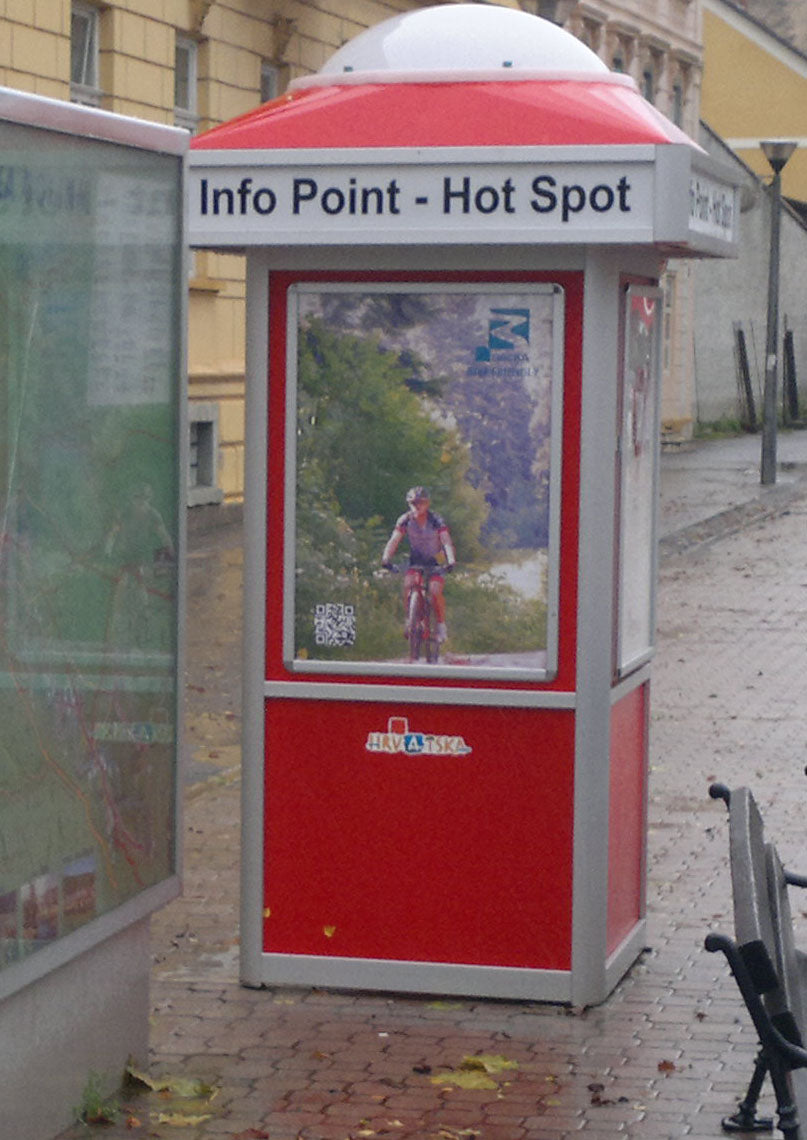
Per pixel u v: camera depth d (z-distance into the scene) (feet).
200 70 72.38
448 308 19.86
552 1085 17.72
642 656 21.43
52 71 60.54
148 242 16.85
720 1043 18.98
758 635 50.80
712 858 26.86
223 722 35.91
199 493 71.05
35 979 15.15
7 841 14.74
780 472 107.24
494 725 20.10
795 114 177.68
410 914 20.39
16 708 14.89
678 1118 16.93
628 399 20.40
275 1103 17.12
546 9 56.39
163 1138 16.15
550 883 20.08
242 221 19.45
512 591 19.95
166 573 17.49
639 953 22.04
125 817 16.85
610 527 19.83
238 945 22.25
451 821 20.25
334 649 20.36
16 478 14.80
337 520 20.25
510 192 18.95
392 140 19.16
